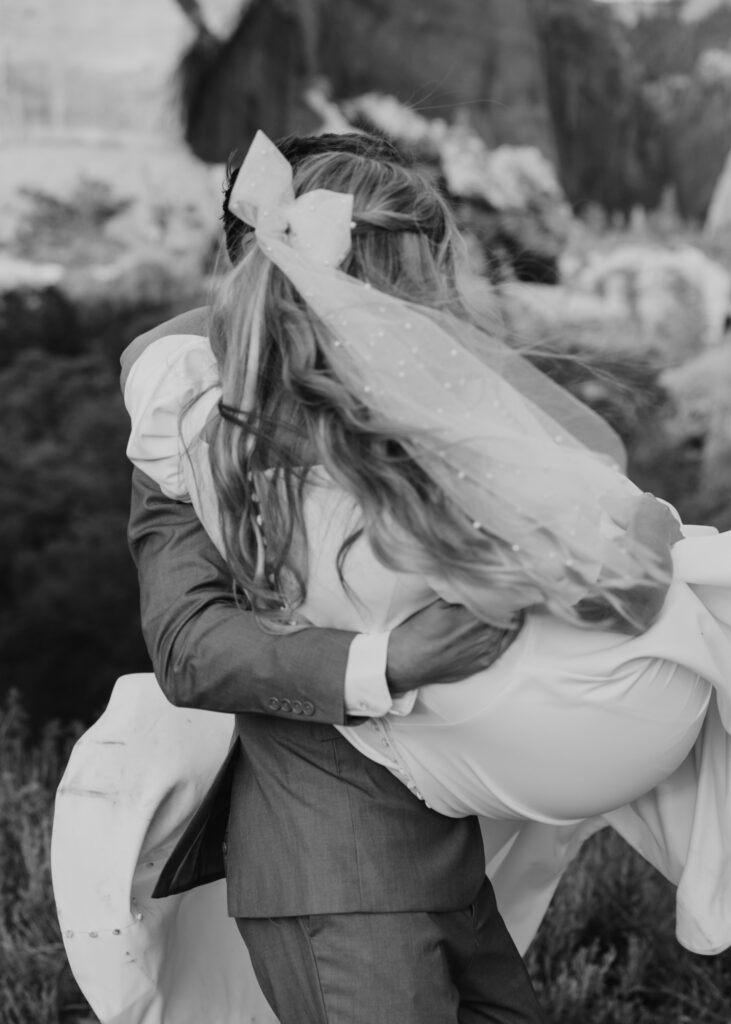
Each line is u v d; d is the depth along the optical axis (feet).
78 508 18.13
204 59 21.04
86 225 20.03
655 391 19.33
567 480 5.08
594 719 5.33
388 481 4.97
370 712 5.24
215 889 6.77
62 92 20.25
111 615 17.30
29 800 10.94
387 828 5.53
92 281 19.75
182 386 5.64
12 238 19.84
